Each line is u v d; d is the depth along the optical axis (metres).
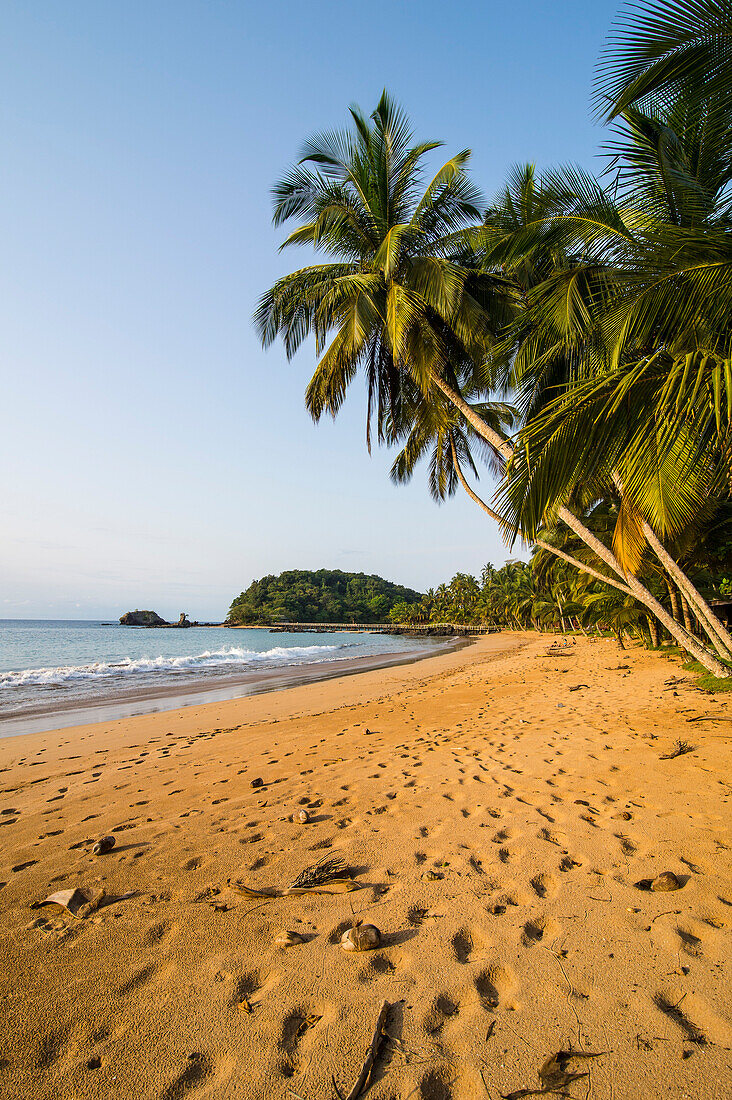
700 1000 1.95
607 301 7.28
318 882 3.06
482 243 10.53
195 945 2.53
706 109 5.08
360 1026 1.94
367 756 6.51
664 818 3.67
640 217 7.69
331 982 2.20
